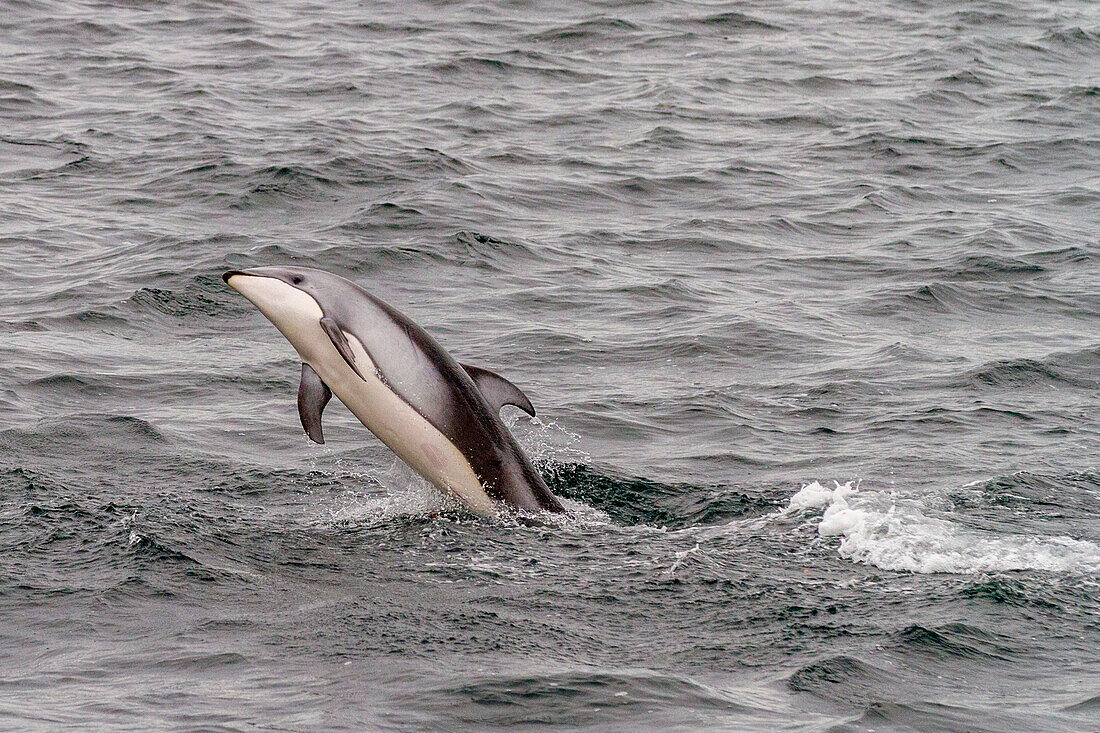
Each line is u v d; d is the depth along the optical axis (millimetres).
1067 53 147500
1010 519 41938
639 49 143250
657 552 38219
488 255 80688
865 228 90312
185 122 110188
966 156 109625
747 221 91312
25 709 26578
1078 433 53312
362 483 46250
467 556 37719
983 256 82562
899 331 69750
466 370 43062
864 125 117875
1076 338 68312
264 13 153875
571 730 26078
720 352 65062
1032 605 33812
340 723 25891
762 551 38438
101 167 97938
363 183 94812
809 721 26641
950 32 153625
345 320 41812
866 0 169250
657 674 28828
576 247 84062
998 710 27688
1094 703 28109
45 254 79125
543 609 33344
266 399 57000
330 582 35250
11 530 38188
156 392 57344
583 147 108625
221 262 76625
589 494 45938
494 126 113562
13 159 100062
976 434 53094
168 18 150000
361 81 126062
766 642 31250
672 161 105938
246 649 30141
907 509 42500
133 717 26188
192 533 38594
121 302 69750
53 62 130375
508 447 42469
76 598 33219
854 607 33625
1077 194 99438
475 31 146875
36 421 51656
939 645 31078
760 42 147500
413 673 28703
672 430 54062
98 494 42938
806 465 49375
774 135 115000
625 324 69688
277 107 116875
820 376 61594
